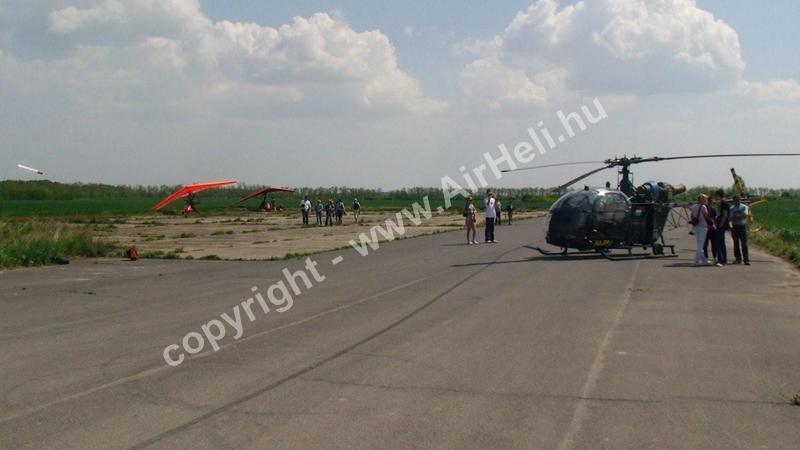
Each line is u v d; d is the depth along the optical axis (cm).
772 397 697
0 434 599
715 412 648
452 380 760
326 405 672
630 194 2278
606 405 669
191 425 617
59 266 2136
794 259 2045
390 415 640
